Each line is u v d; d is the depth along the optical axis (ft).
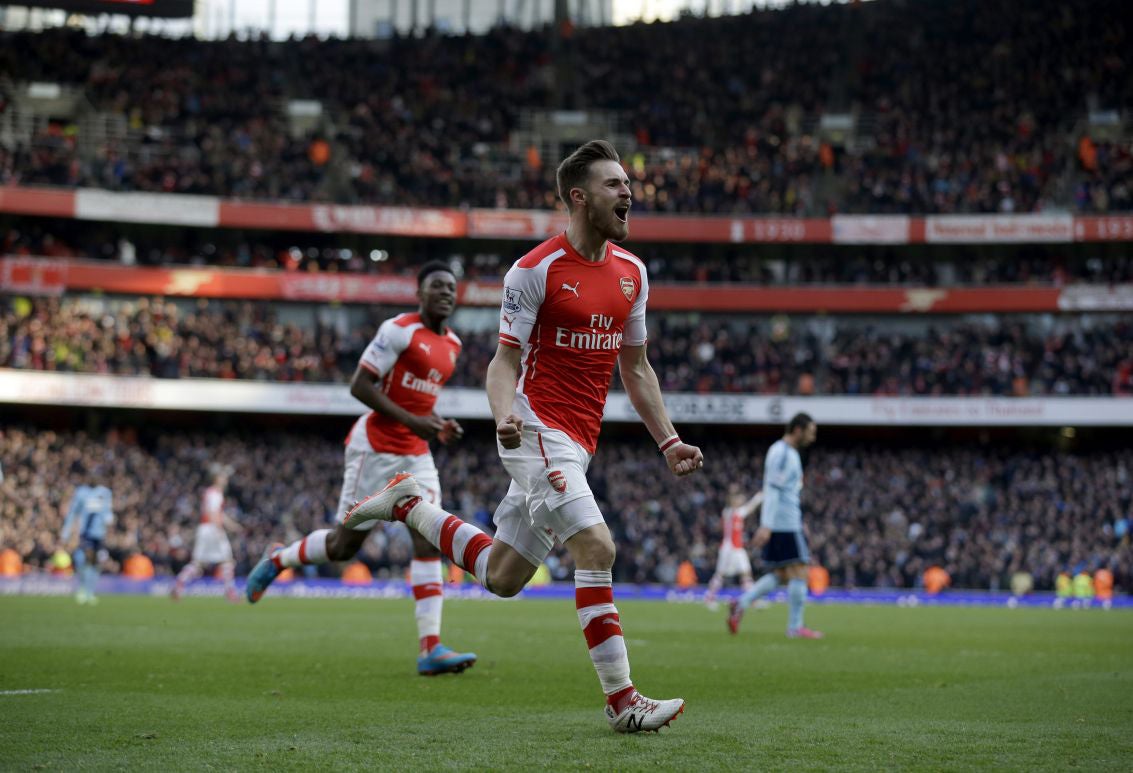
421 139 146.72
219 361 126.52
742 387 130.00
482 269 138.10
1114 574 103.65
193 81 148.66
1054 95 147.02
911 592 105.19
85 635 41.16
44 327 124.16
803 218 134.31
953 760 15.42
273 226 130.72
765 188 140.67
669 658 34.71
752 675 29.25
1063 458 125.90
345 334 139.95
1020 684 27.37
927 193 137.80
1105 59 148.25
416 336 29.35
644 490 121.39
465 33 162.91
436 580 28.40
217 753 15.69
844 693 24.98
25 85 142.41
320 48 157.89
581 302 18.33
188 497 116.26
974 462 127.95
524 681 26.61
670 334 136.26
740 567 82.84
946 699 23.80
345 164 145.69
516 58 159.33
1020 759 15.57
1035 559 107.34
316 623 51.78
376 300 134.51
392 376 29.48
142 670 28.14
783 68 156.04
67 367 120.98
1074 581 101.86
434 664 27.68
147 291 129.29
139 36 151.02
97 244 136.36
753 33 159.53
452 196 139.23
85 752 15.76
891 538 114.32
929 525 115.55
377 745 16.40
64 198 125.59
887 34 156.97
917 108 149.28
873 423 125.49
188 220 128.88
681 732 17.88
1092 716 20.79
